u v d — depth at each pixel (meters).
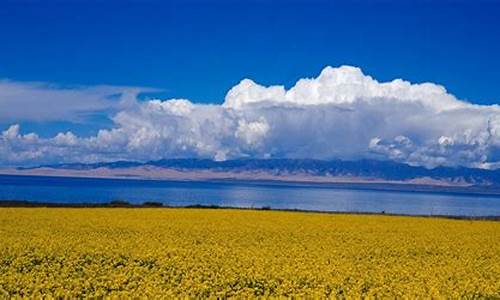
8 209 40.41
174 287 16.59
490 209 103.56
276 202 103.81
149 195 115.69
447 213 83.50
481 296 17.52
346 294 16.44
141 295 15.28
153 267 19.86
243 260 20.98
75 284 16.50
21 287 16.09
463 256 24.77
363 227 34.75
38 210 40.03
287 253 23.27
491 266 22.03
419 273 19.72
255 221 36.31
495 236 32.31
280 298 15.43
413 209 91.56
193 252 22.47
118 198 95.00
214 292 16.66
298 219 38.94
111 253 21.88
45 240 24.52
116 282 16.89
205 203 90.69
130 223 32.88
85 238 25.80
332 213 46.75
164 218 36.75
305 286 17.25
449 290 17.27
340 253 24.09
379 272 19.81
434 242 28.69
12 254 20.89
